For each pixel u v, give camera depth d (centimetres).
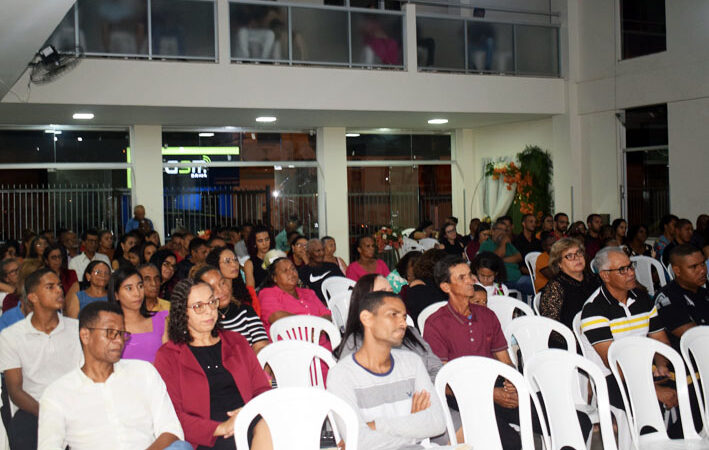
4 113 1010
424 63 1132
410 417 353
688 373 492
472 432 379
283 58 1038
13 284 611
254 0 1017
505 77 1188
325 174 1302
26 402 436
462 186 1439
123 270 471
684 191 1080
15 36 557
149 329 479
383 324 350
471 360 383
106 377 353
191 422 385
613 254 478
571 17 1234
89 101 928
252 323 520
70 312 559
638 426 423
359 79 1078
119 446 348
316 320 541
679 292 527
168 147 1225
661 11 1105
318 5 1059
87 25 930
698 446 402
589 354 493
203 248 767
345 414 322
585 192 1244
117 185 1191
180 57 977
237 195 1274
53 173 1159
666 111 1117
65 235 952
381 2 1129
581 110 1233
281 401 325
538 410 401
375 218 1377
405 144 1405
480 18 1173
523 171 1321
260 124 1245
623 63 1162
